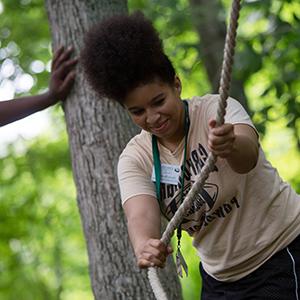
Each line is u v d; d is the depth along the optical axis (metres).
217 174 4.92
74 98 7.41
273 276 5.12
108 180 7.22
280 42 11.35
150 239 4.74
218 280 5.32
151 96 4.68
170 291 6.99
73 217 21.66
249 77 11.49
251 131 4.75
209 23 12.47
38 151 17.38
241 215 5.02
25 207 18.48
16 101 7.32
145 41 4.67
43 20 14.84
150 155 5.09
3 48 14.80
